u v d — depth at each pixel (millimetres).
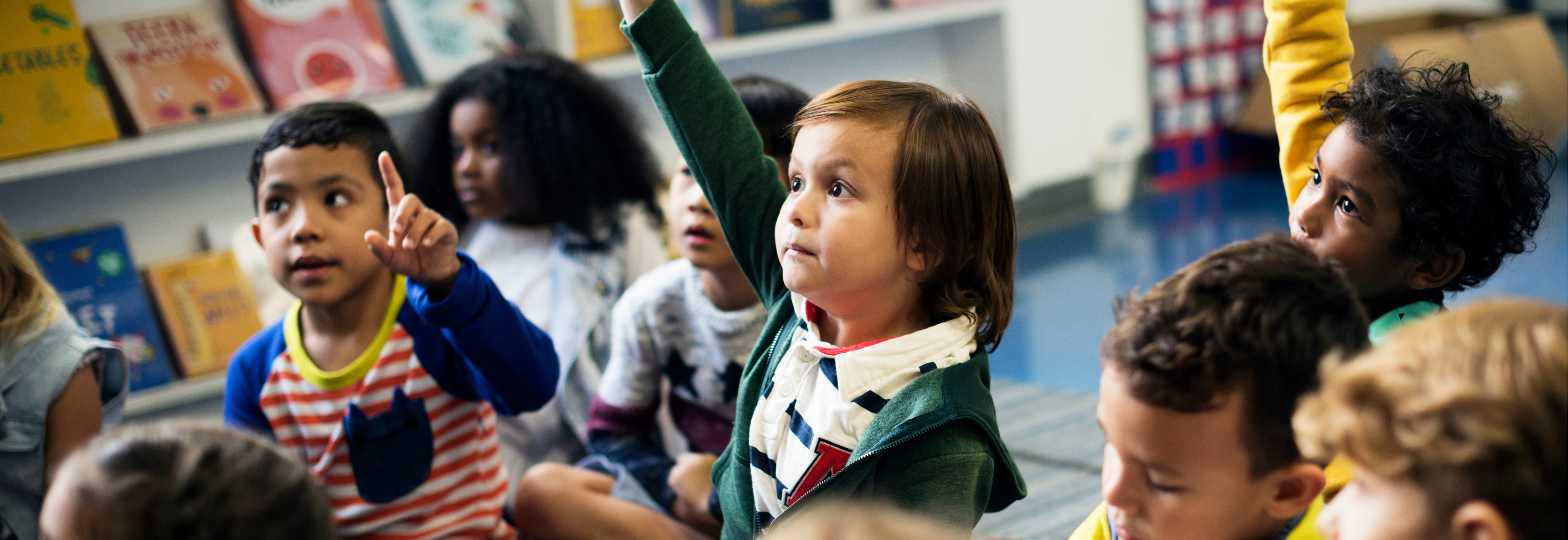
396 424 1151
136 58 2219
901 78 3596
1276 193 3844
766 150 1277
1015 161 3664
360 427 1141
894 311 822
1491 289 2654
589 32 2719
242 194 2510
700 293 1311
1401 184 827
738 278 1266
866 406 792
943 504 750
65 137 2104
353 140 1138
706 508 1271
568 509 1335
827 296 793
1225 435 587
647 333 1360
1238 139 4219
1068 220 3734
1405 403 448
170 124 2205
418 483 1172
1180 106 4043
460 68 2531
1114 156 3793
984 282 831
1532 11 4598
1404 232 837
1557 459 418
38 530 1166
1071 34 3732
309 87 2365
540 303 1675
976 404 788
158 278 2221
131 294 2188
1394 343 487
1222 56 4098
